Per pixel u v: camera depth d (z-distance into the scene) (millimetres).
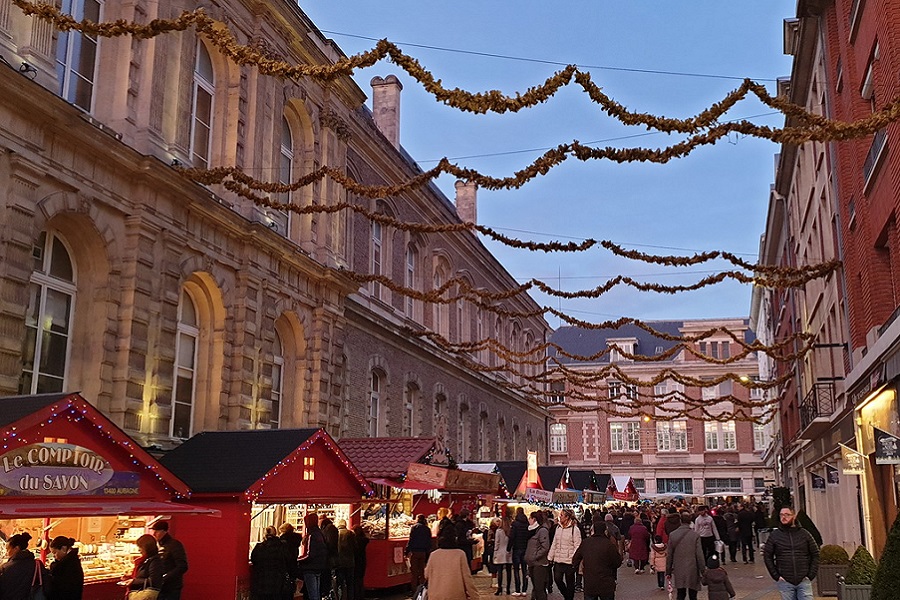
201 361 18922
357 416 27328
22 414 10617
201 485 14430
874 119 10773
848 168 21047
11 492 10312
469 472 22703
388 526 20188
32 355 14438
